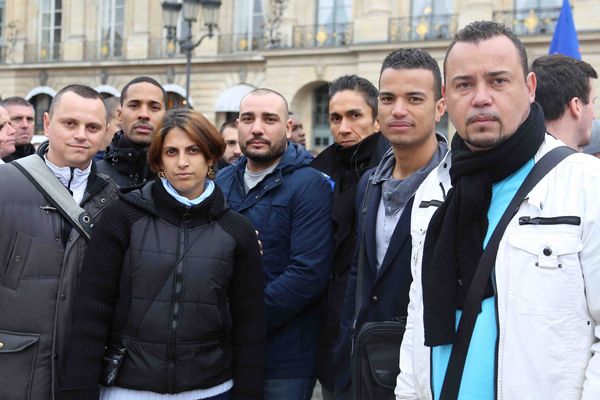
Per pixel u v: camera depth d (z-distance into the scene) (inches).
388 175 148.5
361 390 126.9
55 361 134.6
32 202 138.0
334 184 174.2
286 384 160.6
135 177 199.3
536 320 90.4
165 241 130.0
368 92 180.2
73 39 1275.8
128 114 201.3
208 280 130.0
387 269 136.4
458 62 100.0
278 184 163.9
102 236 131.4
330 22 1051.9
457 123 101.0
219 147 138.6
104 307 129.5
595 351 89.0
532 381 90.3
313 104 1083.9
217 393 132.3
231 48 1142.3
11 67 1316.4
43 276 135.6
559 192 93.7
